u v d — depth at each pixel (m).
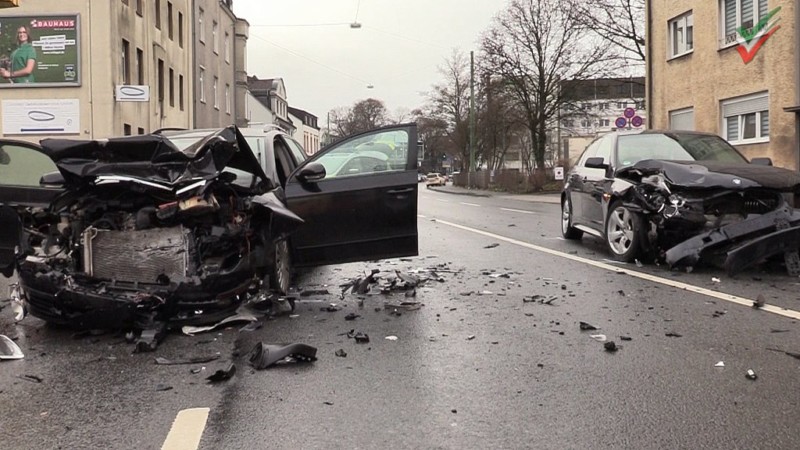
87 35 25.23
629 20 36.84
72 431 3.63
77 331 5.63
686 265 7.83
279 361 4.71
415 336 5.39
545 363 4.65
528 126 43.88
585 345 5.06
